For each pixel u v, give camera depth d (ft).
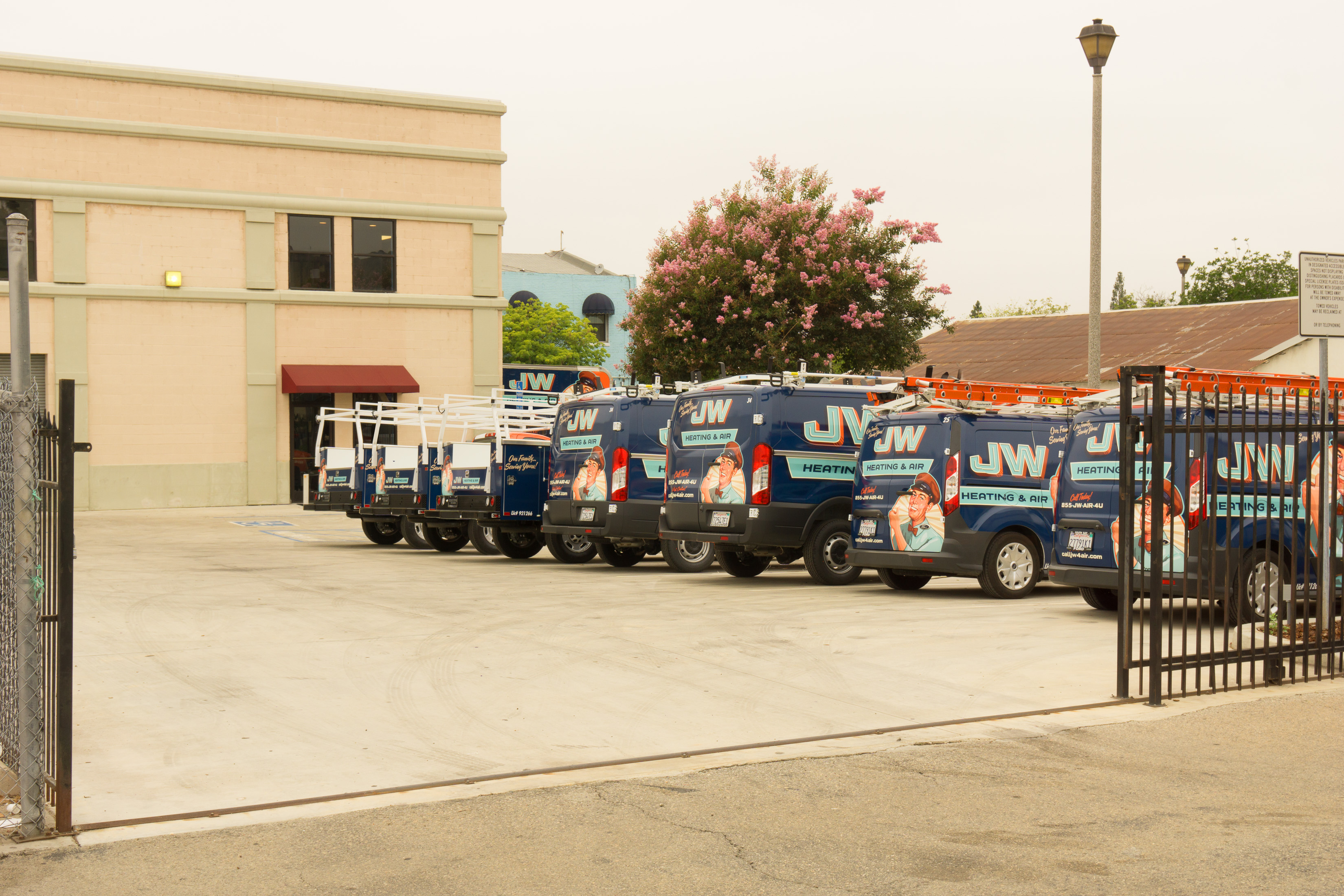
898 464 45.93
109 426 102.37
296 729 24.79
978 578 44.93
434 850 17.74
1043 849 17.63
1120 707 26.86
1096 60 58.23
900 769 21.86
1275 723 25.43
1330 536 30.40
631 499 55.42
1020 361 142.00
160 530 83.46
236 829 18.69
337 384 107.45
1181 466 36.86
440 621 38.68
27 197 99.71
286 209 107.96
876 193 90.68
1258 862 17.02
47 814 19.34
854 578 50.37
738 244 88.94
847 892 16.03
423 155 112.98
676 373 90.17
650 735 24.32
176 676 29.86
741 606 42.50
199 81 104.88
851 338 88.07
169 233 104.27
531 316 183.93
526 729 24.79
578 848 17.80
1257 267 231.30
